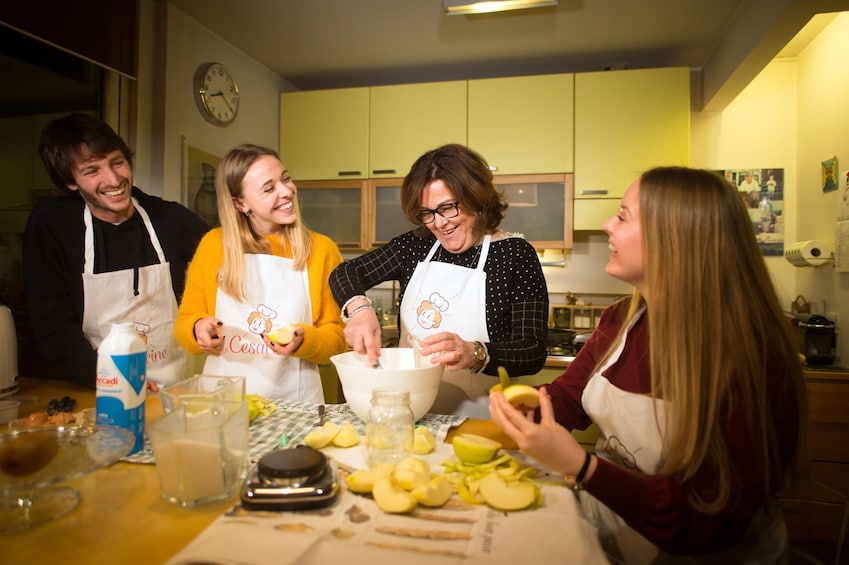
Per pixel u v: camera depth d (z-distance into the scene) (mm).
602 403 990
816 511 2186
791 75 2924
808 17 1961
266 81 3252
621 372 995
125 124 2303
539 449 742
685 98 2854
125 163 1478
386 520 666
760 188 2949
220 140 2842
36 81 1936
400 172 3156
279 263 1438
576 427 1132
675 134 2861
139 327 1578
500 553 591
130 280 1550
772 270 2926
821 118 2586
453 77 3377
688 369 772
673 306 794
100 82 2191
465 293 1370
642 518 723
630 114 2904
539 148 2992
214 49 2785
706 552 738
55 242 1499
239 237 1409
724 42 2670
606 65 3143
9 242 1880
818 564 1157
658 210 816
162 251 1629
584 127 2949
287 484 704
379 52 3018
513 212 3041
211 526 640
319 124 3258
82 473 664
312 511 686
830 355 2318
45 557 597
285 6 2496
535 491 727
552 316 3170
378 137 3186
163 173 2424
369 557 580
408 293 1463
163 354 1631
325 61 3152
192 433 719
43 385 1451
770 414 755
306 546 592
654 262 816
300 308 1448
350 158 3223
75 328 1505
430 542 614
